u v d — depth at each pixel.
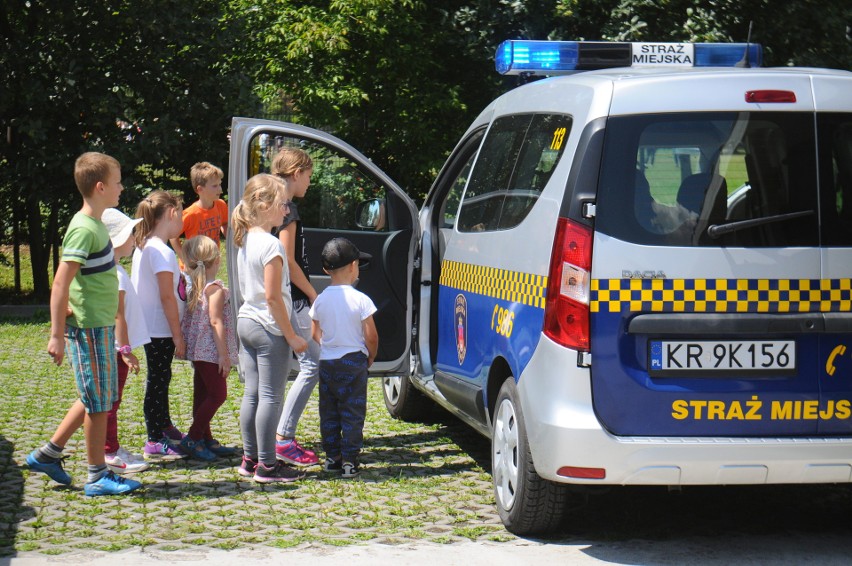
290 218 5.50
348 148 5.99
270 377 5.38
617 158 4.09
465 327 5.33
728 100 4.12
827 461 4.07
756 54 5.61
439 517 4.85
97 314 5.02
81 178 4.96
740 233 4.08
